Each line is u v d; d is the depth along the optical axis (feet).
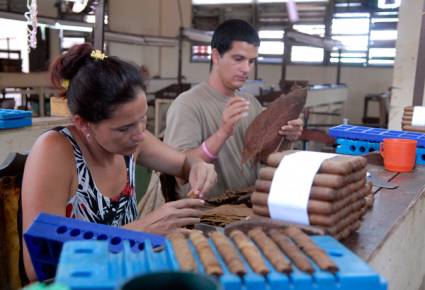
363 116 25.82
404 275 3.99
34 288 1.54
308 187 2.52
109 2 27.89
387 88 26.25
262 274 1.85
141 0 29.81
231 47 5.63
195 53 30.91
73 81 3.50
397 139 5.06
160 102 19.98
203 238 2.14
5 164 4.00
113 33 18.21
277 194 2.60
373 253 2.62
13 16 9.34
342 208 2.65
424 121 6.48
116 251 2.36
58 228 2.62
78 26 11.58
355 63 27.20
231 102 5.14
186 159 4.90
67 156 3.62
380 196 3.91
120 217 4.06
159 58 31.35
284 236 2.25
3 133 8.55
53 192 3.46
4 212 4.06
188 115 5.66
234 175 5.90
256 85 19.20
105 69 3.36
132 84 3.37
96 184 3.82
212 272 1.81
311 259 2.02
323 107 21.12
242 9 29.12
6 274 4.15
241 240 2.14
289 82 18.22
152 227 3.45
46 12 15.85
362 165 2.81
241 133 5.97
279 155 2.77
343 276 1.86
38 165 3.48
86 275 1.75
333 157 2.73
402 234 3.55
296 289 1.84
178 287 1.47
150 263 1.88
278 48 28.71
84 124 3.58
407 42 10.22
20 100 21.17
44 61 22.58
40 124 9.42
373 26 25.95
